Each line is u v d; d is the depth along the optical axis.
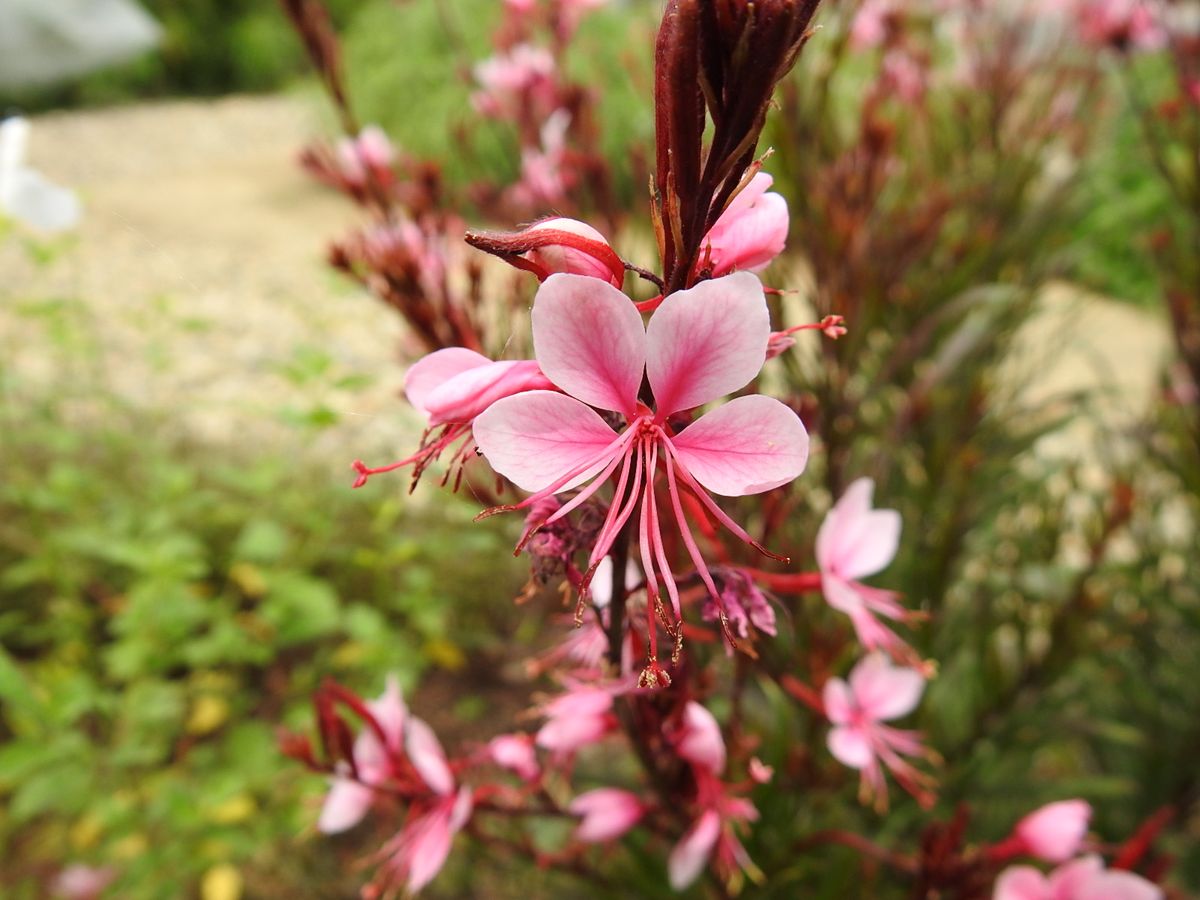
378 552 0.33
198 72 1.34
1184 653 0.27
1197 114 0.25
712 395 0.08
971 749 0.22
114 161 0.80
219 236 0.58
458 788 0.14
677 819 0.13
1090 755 0.29
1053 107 0.35
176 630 0.28
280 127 1.13
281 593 0.29
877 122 0.21
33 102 0.94
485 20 0.85
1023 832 0.13
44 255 0.28
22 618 0.34
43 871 0.27
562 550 0.09
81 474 0.30
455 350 0.09
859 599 0.13
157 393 0.33
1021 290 0.28
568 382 0.08
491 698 0.33
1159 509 0.27
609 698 0.11
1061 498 0.25
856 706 0.14
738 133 0.07
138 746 0.25
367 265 0.17
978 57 0.35
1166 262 0.27
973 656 0.24
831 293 0.19
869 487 0.13
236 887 0.26
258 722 0.31
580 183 0.23
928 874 0.14
